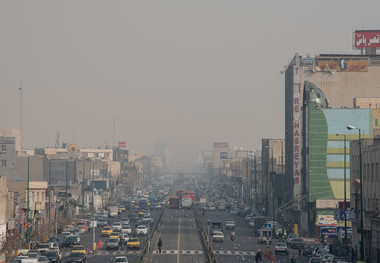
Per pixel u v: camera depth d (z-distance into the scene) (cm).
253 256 17488
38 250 15762
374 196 16450
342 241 18875
